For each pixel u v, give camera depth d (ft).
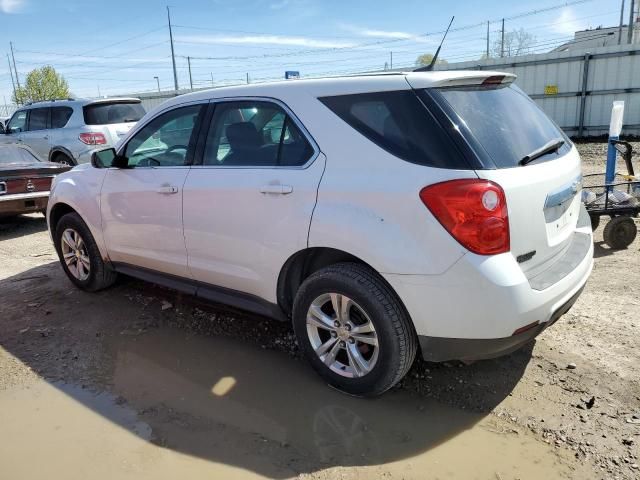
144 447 9.19
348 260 10.15
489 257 8.45
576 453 8.59
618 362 10.97
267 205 10.46
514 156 9.20
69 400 10.66
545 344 11.85
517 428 9.28
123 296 15.83
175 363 11.95
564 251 10.43
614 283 15.20
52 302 15.65
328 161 9.78
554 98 58.18
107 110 35.81
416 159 8.89
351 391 10.22
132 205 13.42
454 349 9.02
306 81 10.51
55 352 12.64
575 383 10.39
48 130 36.45
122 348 12.73
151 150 13.32
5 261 20.31
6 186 24.36
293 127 10.39
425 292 8.78
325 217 9.57
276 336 12.97
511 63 59.72
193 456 8.92
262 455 8.89
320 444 9.10
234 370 11.56
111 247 14.56
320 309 10.37
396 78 9.48
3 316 14.78
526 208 8.88
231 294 12.03
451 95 9.30
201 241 11.93
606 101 55.67
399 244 8.84
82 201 14.96
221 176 11.34
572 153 11.19
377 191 9.04
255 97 11.14
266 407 10.18
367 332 9.70
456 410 9.86
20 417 10.17
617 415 9.42
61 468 8.76
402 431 9.35
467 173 8.48
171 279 13.44
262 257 10.78
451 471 8.37
